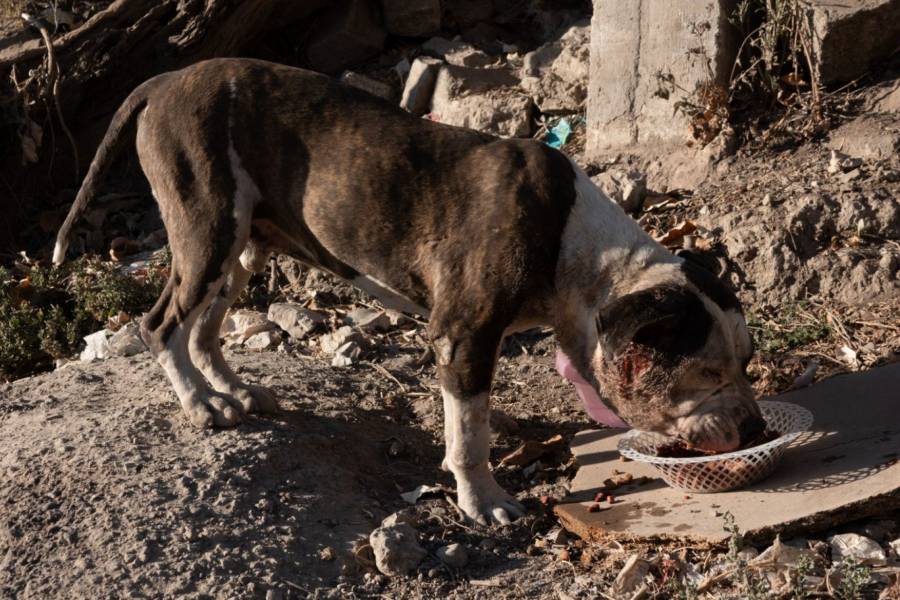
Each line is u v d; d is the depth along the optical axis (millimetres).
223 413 2330
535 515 2193
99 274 3152
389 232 2207
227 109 2268
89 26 3545
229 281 2422
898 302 2645
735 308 2129
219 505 2148
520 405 2568
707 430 2096
